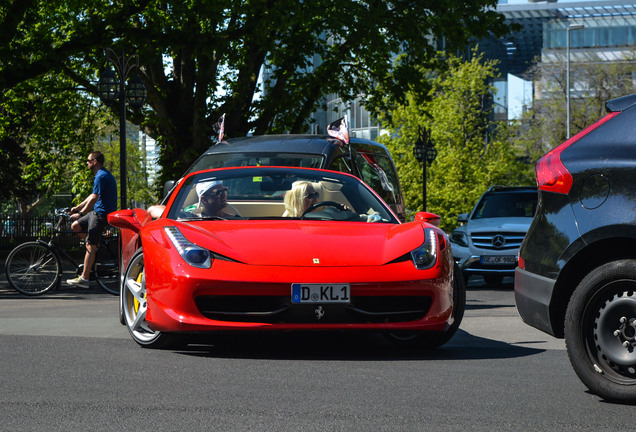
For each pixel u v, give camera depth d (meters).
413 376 5.94
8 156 43.59
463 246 17.08
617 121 5.32
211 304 6.74
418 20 26.56
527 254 5.64
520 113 65.25
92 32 21.92
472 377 5.91
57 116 29.80
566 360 6.74
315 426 4.46
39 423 4.50
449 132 56.19
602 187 5.20
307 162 11.68
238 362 6.51
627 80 62.22
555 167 5.41
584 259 5.38
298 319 6.62
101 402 5.02
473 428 4.43
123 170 20.02
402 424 4.51
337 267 6.70
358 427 4.45
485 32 27.06
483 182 56.34
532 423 4.54
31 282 13.59
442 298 6.92
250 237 7.04
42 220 29.12
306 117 29.97
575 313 5.20
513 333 8.66
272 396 5.22
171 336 7.06
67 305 11.89
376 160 14.81
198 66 26.22
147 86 26.92
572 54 69.44
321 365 6.40
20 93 29.16
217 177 8.41
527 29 106.56
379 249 6.99
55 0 22.70
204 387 5.50
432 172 55.91
